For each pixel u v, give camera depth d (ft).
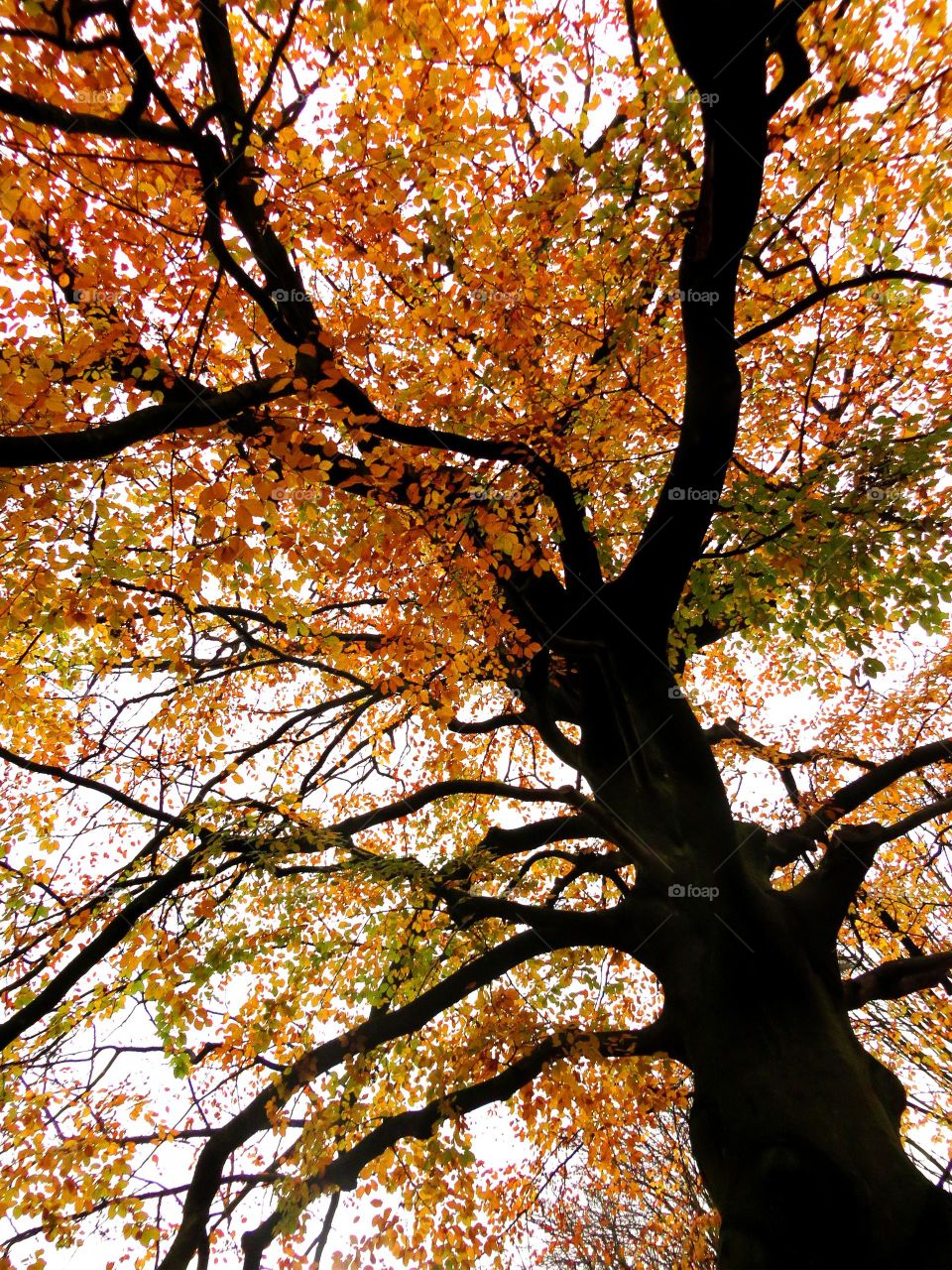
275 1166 18.80
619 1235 48.57
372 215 18.29
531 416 21.63
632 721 20.15
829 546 20.54
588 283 22.81
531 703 26.25
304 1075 17.99
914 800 37.09
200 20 13.79
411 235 18.69
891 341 25.85
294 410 16.44
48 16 11.76
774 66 20.07
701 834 18.53
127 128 12.60
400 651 23.47
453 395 21.94
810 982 17.12
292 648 32.37
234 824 24.16
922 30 18.04
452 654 25.44
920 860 35.24
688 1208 35.40
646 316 23.75
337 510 25.94
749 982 16.92
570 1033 18.74
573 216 20.17
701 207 14.42
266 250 14.84
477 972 19.74
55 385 16.90
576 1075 18.92
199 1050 22.16
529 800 25.21
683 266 15.20
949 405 21.16
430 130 18.20
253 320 19.10
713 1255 32.09
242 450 19.27
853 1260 12.84
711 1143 15.97
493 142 18.99
